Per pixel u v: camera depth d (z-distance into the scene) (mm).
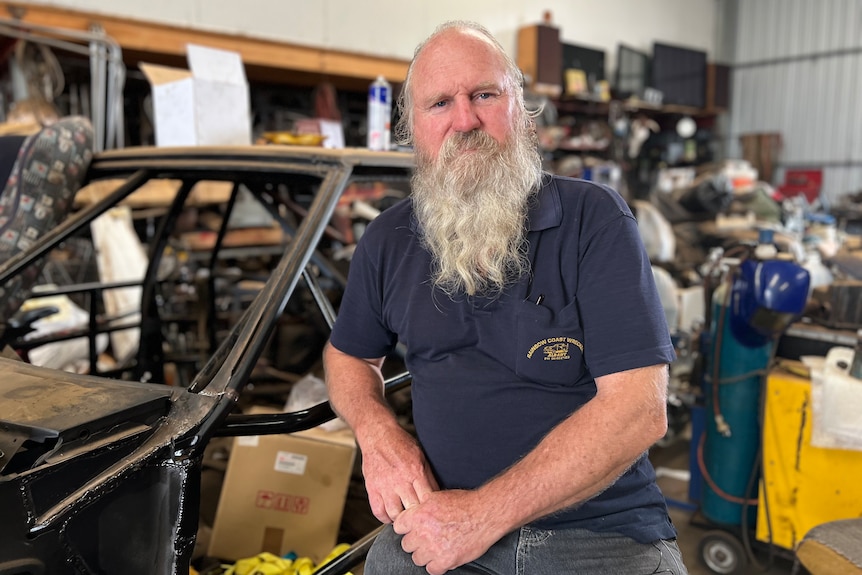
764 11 11805
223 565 1760
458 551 995
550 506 1008
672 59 10570
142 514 955
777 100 11875
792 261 2100
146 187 4184
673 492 2863
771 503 2232
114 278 3812
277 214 2115
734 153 12547
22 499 815
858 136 10977
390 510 1085
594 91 9320
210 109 2072
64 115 5121
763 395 2193
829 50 11148
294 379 2559
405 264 1278
